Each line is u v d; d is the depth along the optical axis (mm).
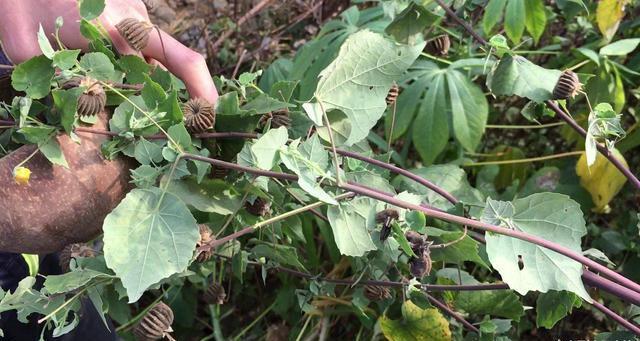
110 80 373
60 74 345
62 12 385
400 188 583
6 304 357
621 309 653
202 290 785
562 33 776
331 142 359
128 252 325
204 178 389
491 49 443
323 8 926
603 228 715
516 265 370
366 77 385
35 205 333
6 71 438
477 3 538
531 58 792
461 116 663
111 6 404
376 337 669
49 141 335
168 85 390
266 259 560
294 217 500
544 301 422
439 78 676
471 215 448
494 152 770
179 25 918
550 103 433
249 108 398
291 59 853
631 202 725
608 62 680
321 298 672
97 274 348
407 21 476
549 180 683
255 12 912
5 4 386
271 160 345
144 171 353
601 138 435
